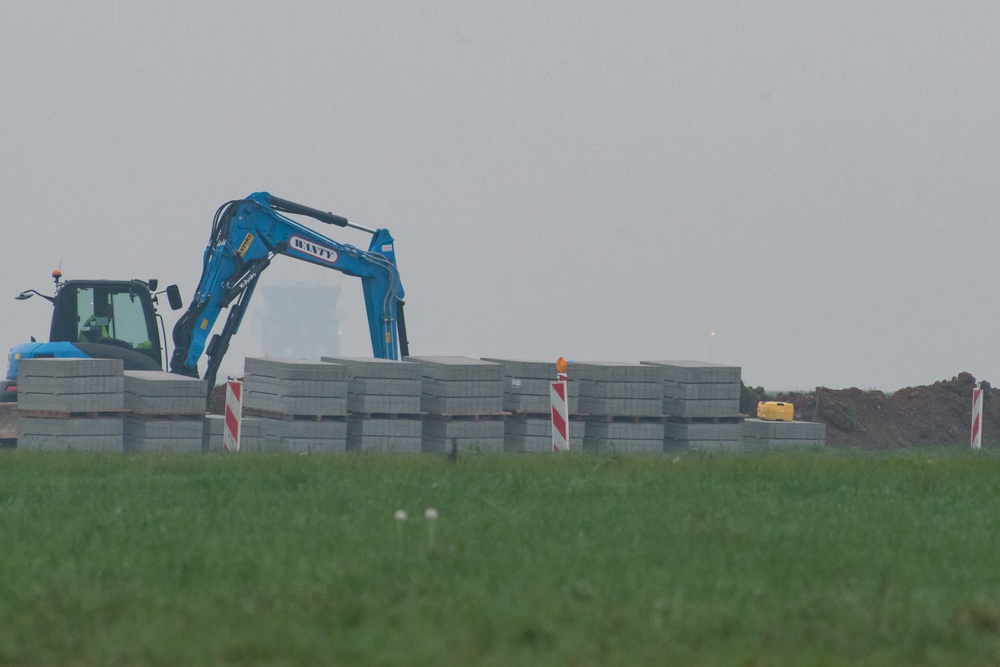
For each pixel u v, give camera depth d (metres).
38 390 101.00
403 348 127.94
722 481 62.91
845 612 32.56
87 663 28.17
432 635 29.58
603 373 114.94
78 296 121.12
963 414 168.75
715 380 117.88
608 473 66.19
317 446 105.88
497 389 112.44
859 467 72.50
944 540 44.25
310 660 28.34
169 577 36.78
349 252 124.50
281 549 40.34
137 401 102.88
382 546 41.47
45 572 37.31
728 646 29.64
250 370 112.19
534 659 28.28
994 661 28.95
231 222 119.88
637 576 36.34
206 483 60.91
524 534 43.69
